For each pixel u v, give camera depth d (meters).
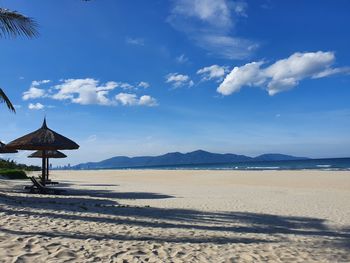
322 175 34.59
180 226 8.67
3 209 8.82
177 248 6.29
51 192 17.00
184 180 33.31
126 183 29.77
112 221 8.60
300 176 34.19
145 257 5.54
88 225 7.77
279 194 18.95
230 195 18.39
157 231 7.72
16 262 4.70
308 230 9.44
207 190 21.64
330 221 10.91
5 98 12.90
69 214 9.09
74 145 16.02
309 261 6.09
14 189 18.64
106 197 16.55
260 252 6.47
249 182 29.03
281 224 10.20
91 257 5.25
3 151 17.05
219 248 6.55
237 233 8.27
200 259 5.69
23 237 6.01
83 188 23.47
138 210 11.32
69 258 5.09
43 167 17.81
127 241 6.51
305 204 14.77
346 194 18.89
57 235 6.46
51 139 15.48
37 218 8.03
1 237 5.89
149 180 34.41
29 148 15.44
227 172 47.19
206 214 11.34
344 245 7.59
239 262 5.72
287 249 6.87
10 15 11.27
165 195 18.19
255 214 11.89
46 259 4.96
